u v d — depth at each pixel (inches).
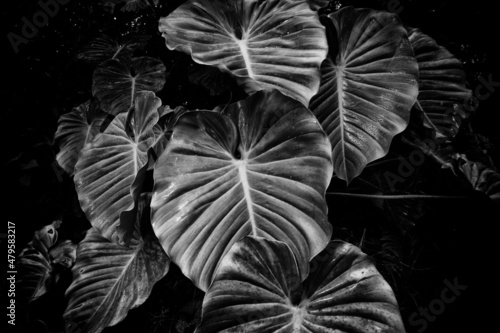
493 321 33.4
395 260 33.3
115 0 36.5
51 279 35.4
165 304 32.3
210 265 20.2
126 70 35.2
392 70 25.5
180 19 24.8
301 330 19.5
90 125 37.9
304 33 24.0
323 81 26.0
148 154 24.5
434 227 34.7
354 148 25.5
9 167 40.8
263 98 21.2
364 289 19.5
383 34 25.6
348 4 33.9
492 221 32.2
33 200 41.1
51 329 36.7
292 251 19.7
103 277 28.3
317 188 20.5
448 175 32.3
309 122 20.9
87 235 29.6
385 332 18.6
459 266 34.3
